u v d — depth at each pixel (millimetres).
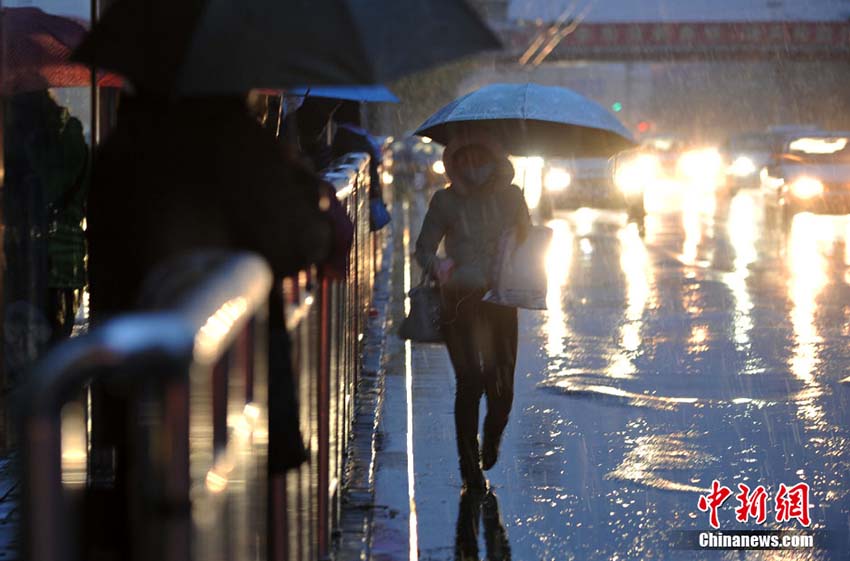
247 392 7152
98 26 9039
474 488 17797
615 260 48000
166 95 9188
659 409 22906
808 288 39938
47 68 18062
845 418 22328
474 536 15789
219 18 8656
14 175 17297
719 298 37500
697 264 46719
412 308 17625
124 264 9133
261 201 9023
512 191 17531
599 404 23359
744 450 20062
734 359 27844
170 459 5188
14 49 17578
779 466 19188
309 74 8578
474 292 17438
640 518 16578
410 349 29438
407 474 18188
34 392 4664
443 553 15156
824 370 26672
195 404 5379
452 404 23594
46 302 17734
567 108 18422
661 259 48469
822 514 16828
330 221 9547
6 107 17328
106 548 8055
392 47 8734
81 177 18109
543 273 17359
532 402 23484
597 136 19094
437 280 17375
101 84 18078
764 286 40406
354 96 20844
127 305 9172
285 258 9148
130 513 5832
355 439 19609
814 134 70938
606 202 69750
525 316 33844
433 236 17469
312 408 12195
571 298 37344
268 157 9195
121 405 8492
